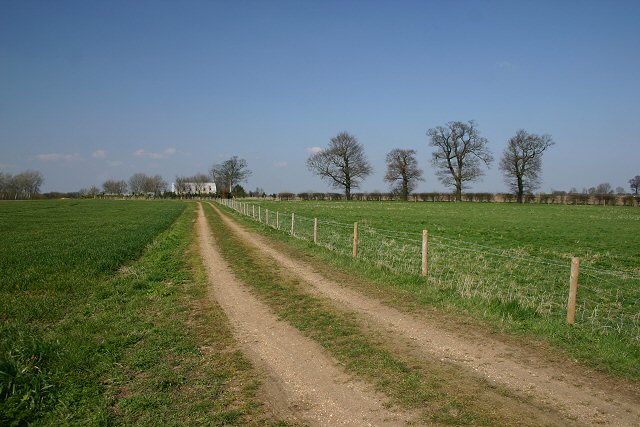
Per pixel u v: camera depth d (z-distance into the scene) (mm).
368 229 30406
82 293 12094
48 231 30281
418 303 11242
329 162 111188
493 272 15406
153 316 10164
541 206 78688
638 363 7430
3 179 142875
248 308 10938
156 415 5758
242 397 6297
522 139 95250
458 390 6496
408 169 109250
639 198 83750
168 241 24328
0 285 12773
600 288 13453
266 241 24391
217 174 149500
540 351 8047
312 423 5586
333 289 12836
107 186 170625
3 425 5359
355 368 7297
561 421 5641
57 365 7113
